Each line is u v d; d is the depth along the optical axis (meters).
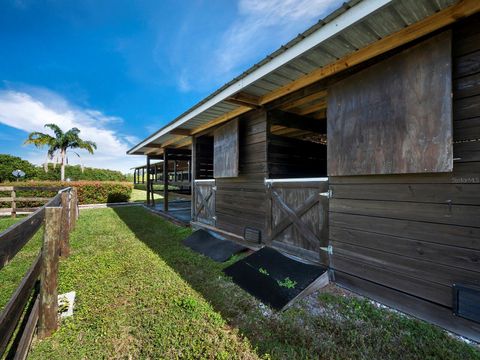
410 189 1.97
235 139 3.98
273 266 2.83
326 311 2.08
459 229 1.71
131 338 1.79
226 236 4.35
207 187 5.14
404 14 1.66
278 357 1.58
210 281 2.73
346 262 2.45
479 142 1.62
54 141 19.59
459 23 1.69
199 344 1.71
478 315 1.61
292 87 2.81
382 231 2.15
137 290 2.51
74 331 1.87
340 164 2.46
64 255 3.48
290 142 3.84
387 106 2.05
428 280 1.87
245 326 1.91
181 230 5.45
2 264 1.12
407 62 1.92
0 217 7.11
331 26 1.78
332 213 2.58
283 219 3.22
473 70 1.65
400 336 1.74
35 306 1.98
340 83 2.45
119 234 5.05
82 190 10.51
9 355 1.63
